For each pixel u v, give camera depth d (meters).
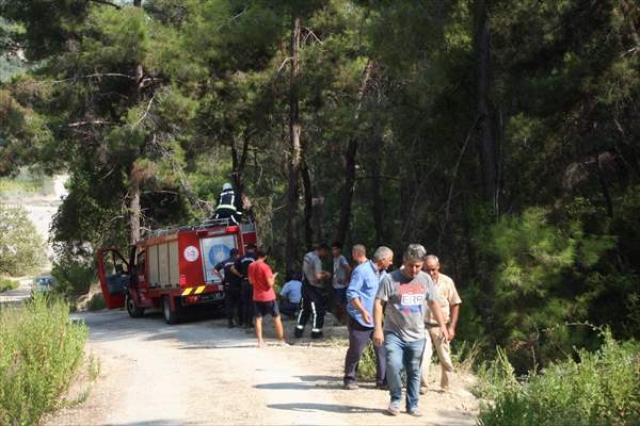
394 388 9.55
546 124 19.25
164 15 36.22
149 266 25.41
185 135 35.81
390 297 9.48
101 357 15.37
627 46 18.08
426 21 17.59
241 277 20.38
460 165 21.25
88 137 37.16
